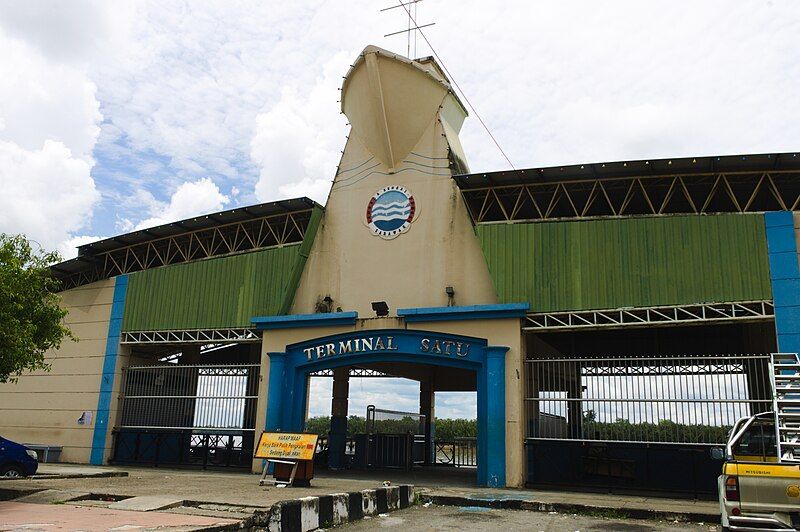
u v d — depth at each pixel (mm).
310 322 22062
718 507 14133
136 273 26609
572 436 19000
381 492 13688
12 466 16484
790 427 9531
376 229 22734
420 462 31156
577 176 19781
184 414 24547
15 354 13547
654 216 18797
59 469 20234
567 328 18938
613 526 12391
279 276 23328
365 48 22578
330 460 26562
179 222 25328
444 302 21125
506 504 14742
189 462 25328
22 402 27344
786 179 19141
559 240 19641
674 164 18484
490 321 19578
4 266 14367
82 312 27328
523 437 18578
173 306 25266
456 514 13633
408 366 28953
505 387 18859
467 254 21203
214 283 24672
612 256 18953
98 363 26250
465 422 66062
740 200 21156
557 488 17953
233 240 26594
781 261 17234
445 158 22344
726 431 16875
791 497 8727
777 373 12586
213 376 23656
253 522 9820
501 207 21281
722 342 24969
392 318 21031
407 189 22625
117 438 25359
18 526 8875
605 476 18000
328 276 23109
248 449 26312
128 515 10227
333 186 23969
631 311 18438
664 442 16734
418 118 22734
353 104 23719
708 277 17828
